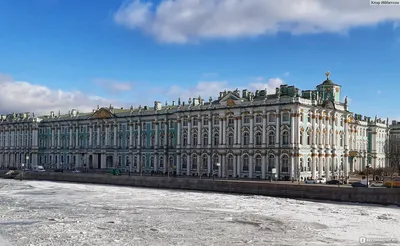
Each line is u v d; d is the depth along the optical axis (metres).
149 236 46.09
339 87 110.88
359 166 129.00
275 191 81.25
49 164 157.00
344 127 110.50
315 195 76.06
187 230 49.34
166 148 120.56
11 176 135.75
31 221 54.94
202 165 110.31
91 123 142.38
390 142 127.75
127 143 132.00
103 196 83.31
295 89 97.56
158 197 80.81
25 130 165.75
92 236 45.75
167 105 129.62
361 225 51.97
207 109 109.44
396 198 68.56
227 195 83.62
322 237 45.66
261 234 47.28
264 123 98.31
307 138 97.50
